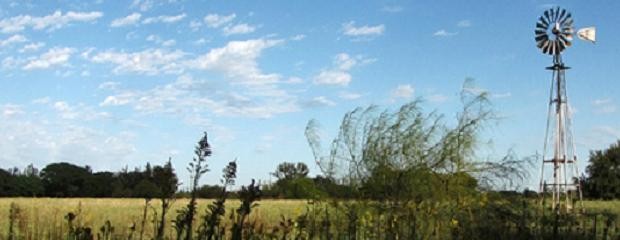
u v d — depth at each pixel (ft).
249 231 33.81
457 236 45.14
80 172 333.21
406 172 52.11
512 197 56.70
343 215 48.88
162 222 28.63
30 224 54.24
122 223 67.77
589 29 133.49
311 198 52.06
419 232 45.06
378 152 54.60
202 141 27.22
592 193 246.88
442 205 50.90
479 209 51.31
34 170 341.00
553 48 133.08
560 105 130.11
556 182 116.16
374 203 50.60
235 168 27.68
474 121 56.75
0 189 328.70
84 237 31.30
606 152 245.24
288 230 35.68
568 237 46.52
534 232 46.88
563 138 126.82
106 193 313.53
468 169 55.83
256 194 28.02
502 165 57.82
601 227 57.67
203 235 30.22
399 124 55.31
